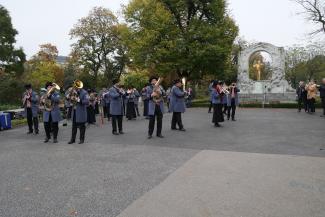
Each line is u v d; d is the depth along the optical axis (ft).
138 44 114.93
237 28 124.16
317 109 85.56
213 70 119.34
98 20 166.20
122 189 20.29
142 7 120.06
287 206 17.15
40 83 170.50
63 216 16.42
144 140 38.19
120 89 45.68
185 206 17.34
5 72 159.53
